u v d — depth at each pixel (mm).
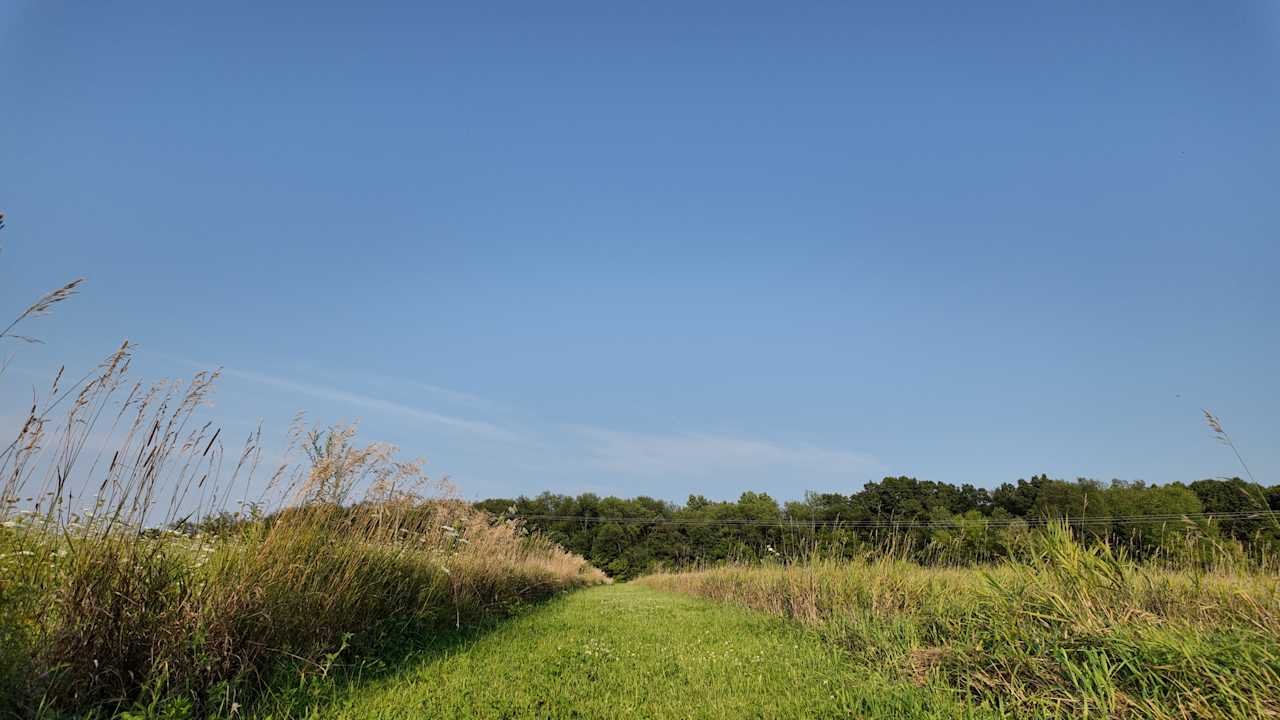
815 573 12047
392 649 7176
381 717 4598
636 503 87625
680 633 9828
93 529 4480
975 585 8000
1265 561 5793
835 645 7930
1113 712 4102
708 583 19859
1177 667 4254
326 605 6445
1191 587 5973
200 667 4562
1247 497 6125
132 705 4086
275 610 5648
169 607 4633
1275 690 3820
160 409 4734
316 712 4461
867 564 11562
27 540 4312
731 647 8258
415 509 10281
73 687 3977
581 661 7320
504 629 10016
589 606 15641
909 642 6832
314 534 6668
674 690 5852
